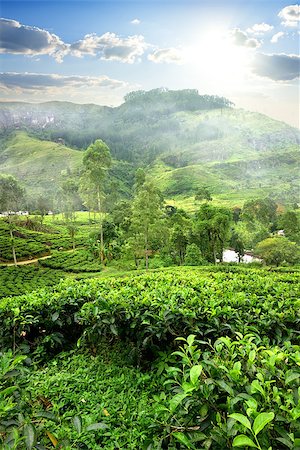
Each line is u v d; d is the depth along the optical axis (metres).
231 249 73.62
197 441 2.33
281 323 4.61
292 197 147.50
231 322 4.70
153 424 2.74
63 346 6.00
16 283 35.25
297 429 1.99
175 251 50.91
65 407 4.05
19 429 2.47
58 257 51.19
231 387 2.36
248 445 1.87
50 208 114.06
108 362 5.26
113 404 4.04
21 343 5.84
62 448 2.83
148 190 40.28
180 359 4.65
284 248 43.50
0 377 3.01
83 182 54.91
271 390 2.35
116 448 3.31
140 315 5.00
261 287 6.83
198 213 45.94
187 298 5.48
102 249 50.38
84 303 6.05
